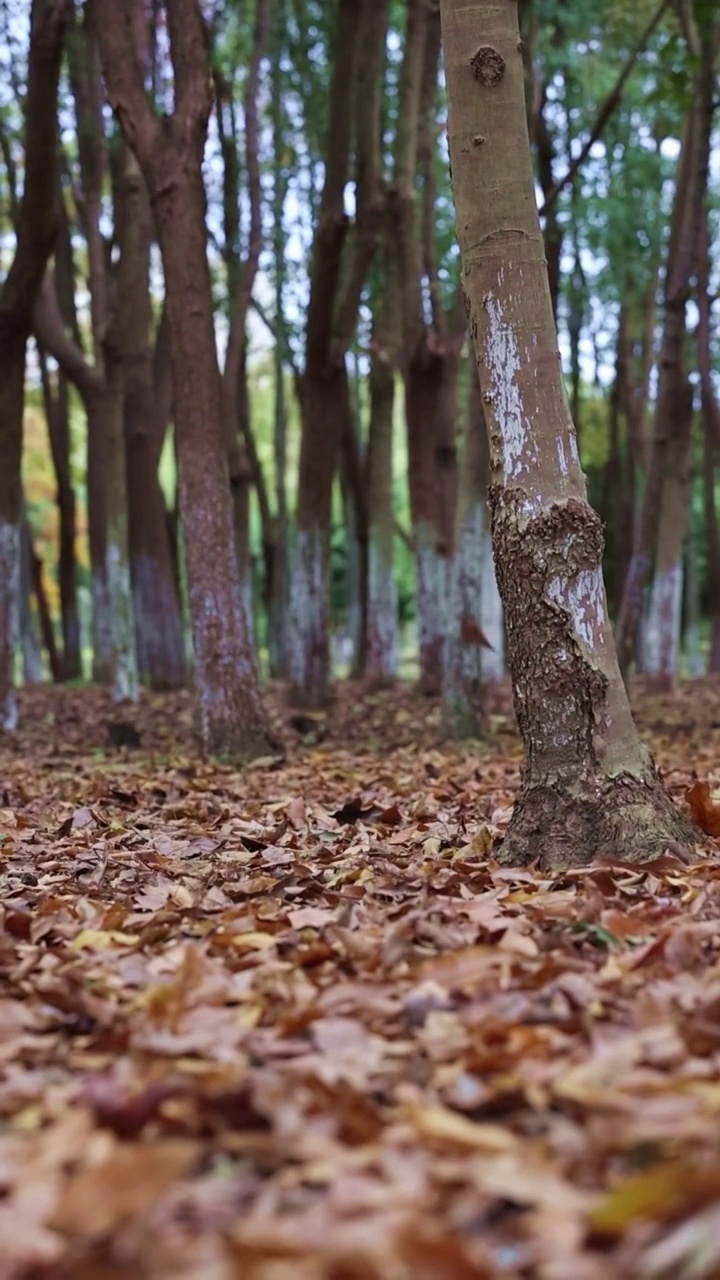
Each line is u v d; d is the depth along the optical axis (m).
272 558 23.53
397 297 17.17
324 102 16.50
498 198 4.75
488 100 4.76
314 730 11.62
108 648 20.11
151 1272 1.75
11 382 11.59
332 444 13.88
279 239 18.45
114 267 18.41
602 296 20.48
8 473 11.75
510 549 4.74
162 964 3.42
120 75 9.75
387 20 13.59
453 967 3.15
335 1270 1.72
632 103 15.41
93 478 19.52
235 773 8.86
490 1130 2.18
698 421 23.31
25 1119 2.34
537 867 4.65
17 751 10.96
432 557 15.88
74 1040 2.90
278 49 16.59
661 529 16.45
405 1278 1.73
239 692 9.73
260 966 3.37
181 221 9.63
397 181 14.04
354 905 4.03
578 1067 2.45
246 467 17.14
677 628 16.53
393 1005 2.95
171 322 9.70
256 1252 1.75
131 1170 1.97
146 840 5.91
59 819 6.80
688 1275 1.71
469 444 10.22
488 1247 1.85
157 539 18.14
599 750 4.67
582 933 3.62
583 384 27.34
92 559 19.91
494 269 4.76
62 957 3.56
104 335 14.36
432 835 5.53
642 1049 2.60
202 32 9.73
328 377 13.63
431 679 15.91
